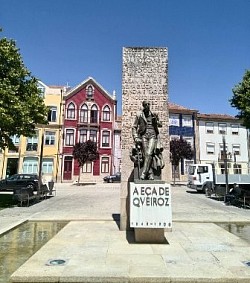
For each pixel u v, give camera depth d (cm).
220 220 1095
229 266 545
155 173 793
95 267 535
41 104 1570
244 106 1695
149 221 722
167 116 993
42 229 945
